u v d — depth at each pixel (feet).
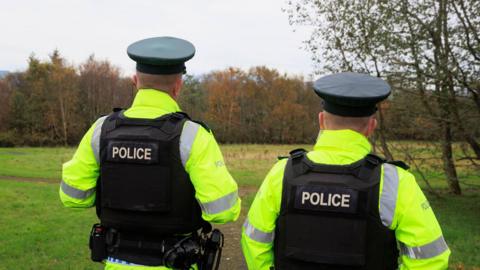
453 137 34.27
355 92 6.77
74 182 8.52
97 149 8.43
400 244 6.67
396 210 6.47
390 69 34.32
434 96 32.68
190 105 206.69
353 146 6.87
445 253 6.45
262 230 7.09
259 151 125.49
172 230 8.02
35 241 23.57
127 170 8.00
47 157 99.40
